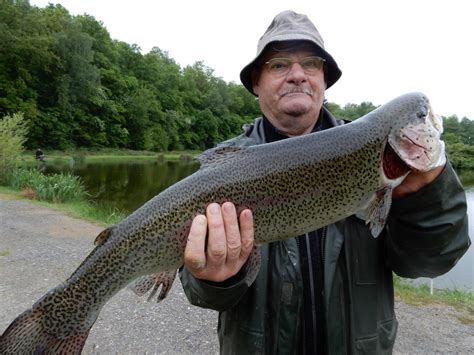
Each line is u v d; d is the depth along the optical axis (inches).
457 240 19.2
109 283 23.4
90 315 23.5
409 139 21.1
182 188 22.3
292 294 21.3
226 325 23.0
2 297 63.1
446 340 52.6
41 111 563.8
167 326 55.8
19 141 225.6
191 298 21.4
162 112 794.2
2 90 526.9
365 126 22.7
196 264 19.0
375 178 22.4
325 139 22.6
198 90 974.4
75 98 603.8
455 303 66.1
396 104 22.7
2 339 21.9
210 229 19.0
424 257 19.6
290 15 26.0
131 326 55.4
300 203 22.1
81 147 611.2
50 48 582.9
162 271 22.9
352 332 20.9
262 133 26.7
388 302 22.5
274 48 25.3
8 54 538.3
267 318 21.6
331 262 21.3
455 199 19.0
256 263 21.1
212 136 917.8
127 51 836.0
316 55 25.4
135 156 652.7
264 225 22.0
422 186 18.9
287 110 25.3
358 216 22.1
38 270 77.2
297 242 22.3
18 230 109.8
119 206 178.2
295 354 21.4
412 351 49.6
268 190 22.0
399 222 19.7
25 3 581.0
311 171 22.2
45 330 22.9
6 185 210.4
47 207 149.3
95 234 110.5
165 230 22.3
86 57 615.2
